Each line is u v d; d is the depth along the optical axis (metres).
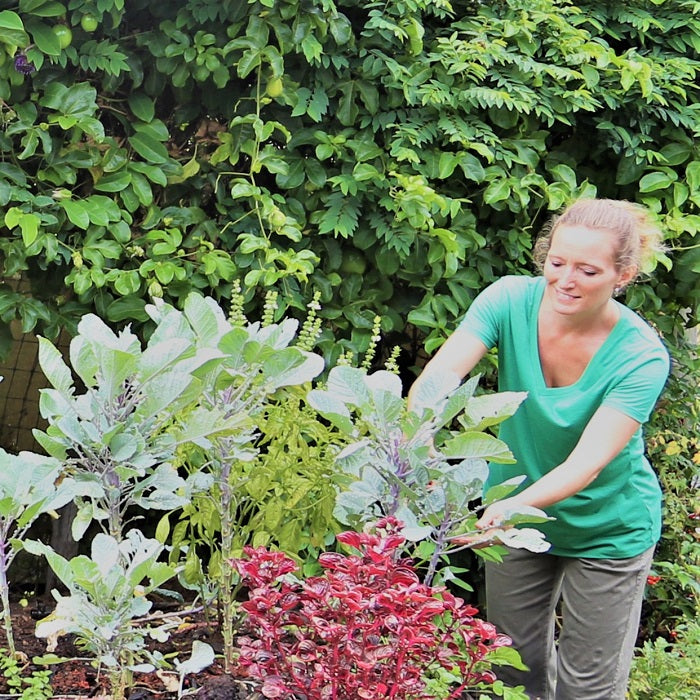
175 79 2.90
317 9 2.81
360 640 1.66
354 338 3.09
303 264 2.82
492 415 1.95
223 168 3.07
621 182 3.25
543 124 3.27
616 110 3.21
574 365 2.26
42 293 2.96
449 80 3.04
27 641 2.47
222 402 2.14
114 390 1.91
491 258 3.21
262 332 2.16
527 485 2.41
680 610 3.49
